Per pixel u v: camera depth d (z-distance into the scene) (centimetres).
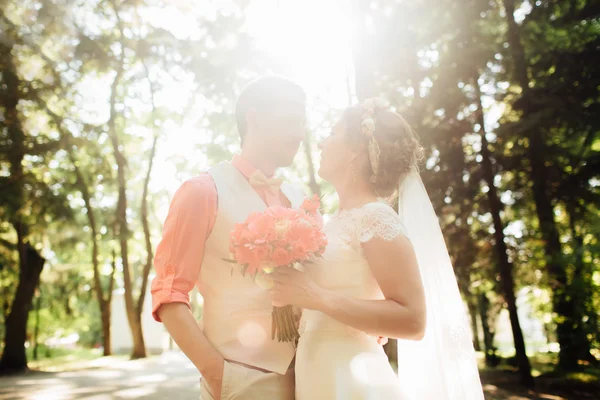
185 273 216
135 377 1310
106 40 1723
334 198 1609
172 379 1248
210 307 229
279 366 221
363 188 237
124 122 1917
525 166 1162
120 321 2781
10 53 1575
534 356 1566
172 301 211
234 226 229
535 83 1074
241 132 256
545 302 1177
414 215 239
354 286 216
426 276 235
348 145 236
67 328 3127
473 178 1150
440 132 1111
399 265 203
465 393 227
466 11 1111
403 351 240
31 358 2730
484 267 1234
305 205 232
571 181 1108
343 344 215
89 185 1900
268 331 223
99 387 1101
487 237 1220
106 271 2564
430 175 1127
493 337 1452
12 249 1828
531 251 1158
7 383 1207
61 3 1597
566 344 1078
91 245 2080
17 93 1573
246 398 211
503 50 1104
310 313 227
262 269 204
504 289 1114
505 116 1184
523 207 1249
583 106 1029
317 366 212
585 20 1087
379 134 233
